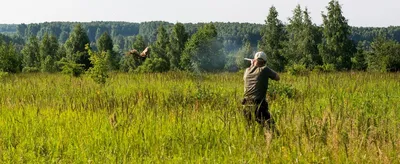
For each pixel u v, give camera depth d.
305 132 8.48
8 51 42.72
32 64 143.88
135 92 16.97
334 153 7.40
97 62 20.61
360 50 97.25
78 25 117.81
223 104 12.87
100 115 10.89
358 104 12.95
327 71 36.38
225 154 7.91
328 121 9.09
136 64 87.75
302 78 25.30
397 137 8.28
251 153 7.82
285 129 8.95
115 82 22.25
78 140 8.41
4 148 7.95
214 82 23.39
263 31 97.62
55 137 8.80
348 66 94.25
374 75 28.83
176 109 11.39
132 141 8.53
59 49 135.12
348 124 8.96
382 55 58.03
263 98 9.91
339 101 13.92
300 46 94.00
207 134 9.05
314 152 7.58
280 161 7.30
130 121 9.76
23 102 13.58
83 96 15.89
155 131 9.15
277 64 95.44
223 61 94.62
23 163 7.35
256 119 9.74
